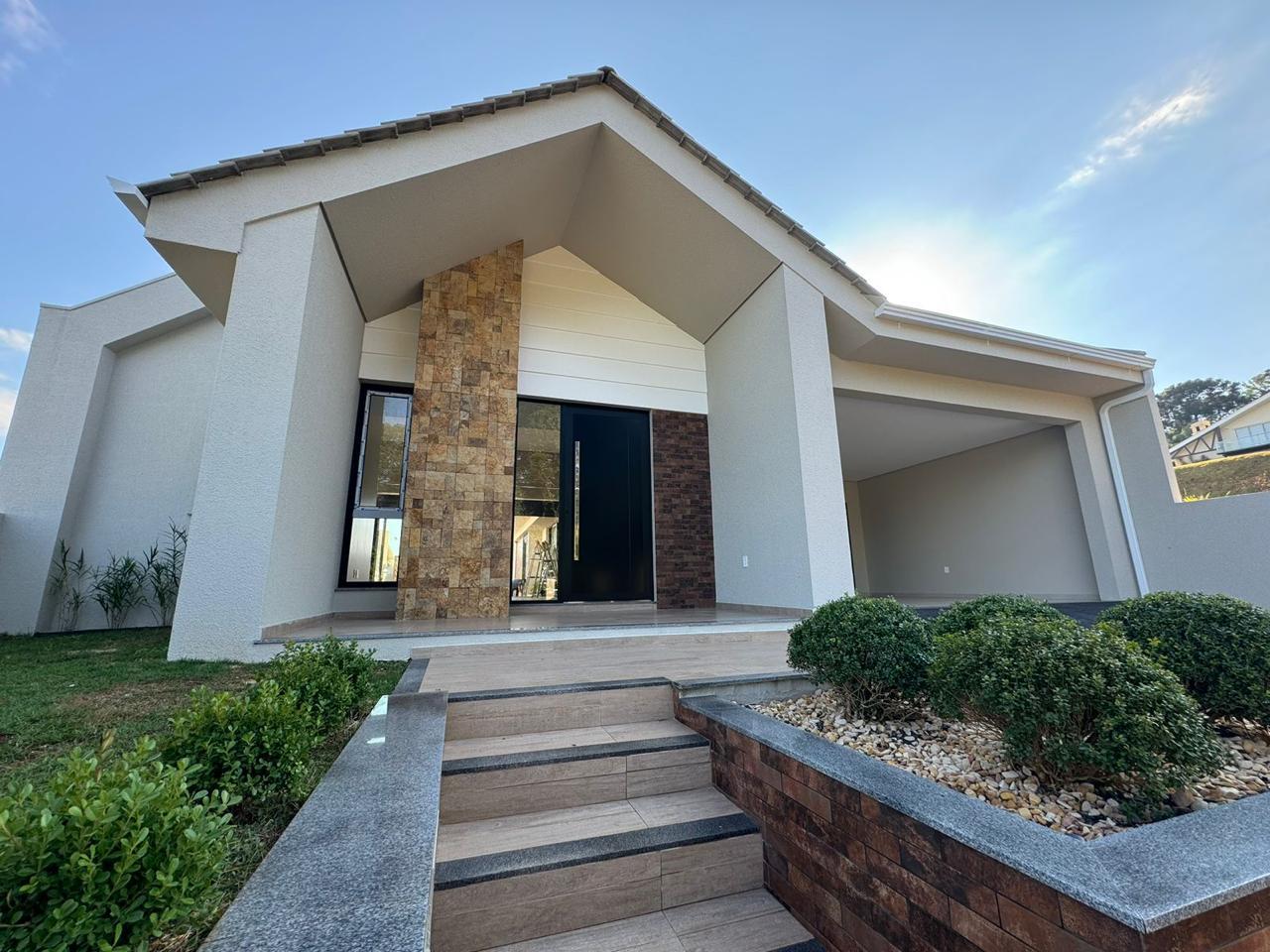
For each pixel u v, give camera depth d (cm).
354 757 214
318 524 539
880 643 269
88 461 727
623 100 641
